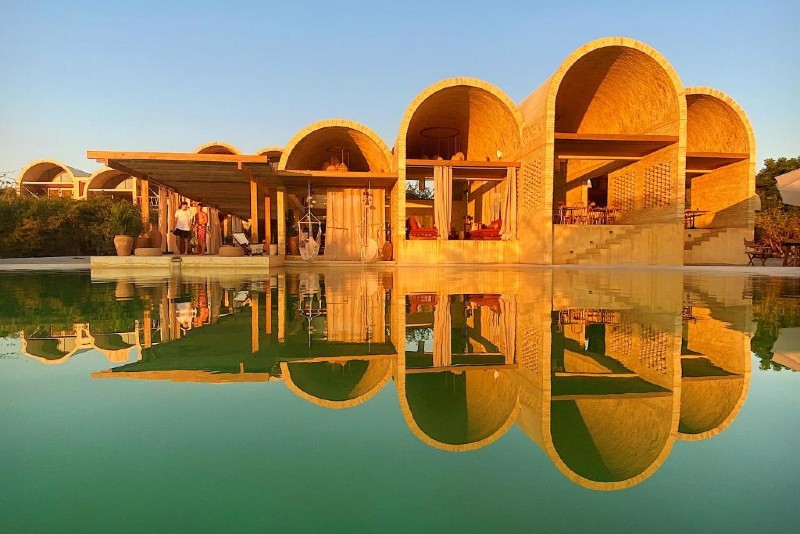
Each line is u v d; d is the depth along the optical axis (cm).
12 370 258
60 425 178
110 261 1313
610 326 421
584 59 1598
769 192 3094
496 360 302
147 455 152
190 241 1762
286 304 560
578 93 1866
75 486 129
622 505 123
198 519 112
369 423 187
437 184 1733
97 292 671
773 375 260
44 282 852
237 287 768
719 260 1794
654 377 259
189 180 1574
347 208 1952
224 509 117
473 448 163
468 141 2200
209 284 823
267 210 1769
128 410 196
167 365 273
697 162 1858
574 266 1527
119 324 410
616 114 1875
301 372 264
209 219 2216
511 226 1781
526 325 425
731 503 124
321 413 197
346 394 227
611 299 621
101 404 204
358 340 359
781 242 1550
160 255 1377
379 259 1888
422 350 329
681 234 1568
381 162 1909
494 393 232
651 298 630
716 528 110
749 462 151
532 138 1656
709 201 1998
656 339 362
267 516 114
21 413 191
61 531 106
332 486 132
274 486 131
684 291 730
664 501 125
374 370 275
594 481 137
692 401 217
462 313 499
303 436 171
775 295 666
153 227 1603
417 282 897
